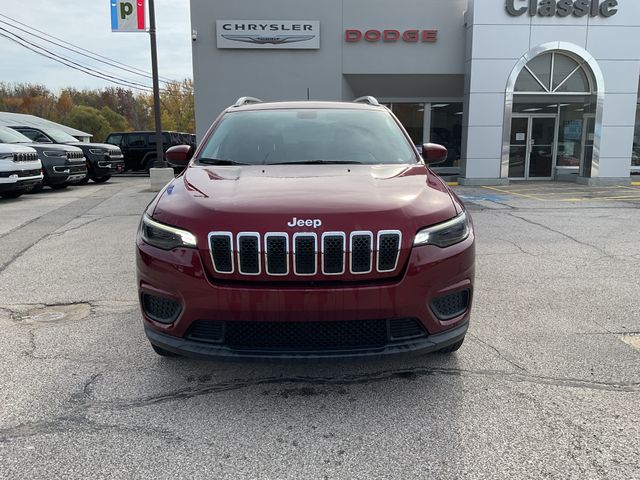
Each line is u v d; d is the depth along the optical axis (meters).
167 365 3.38
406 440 2.57
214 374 3.26
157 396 2.99
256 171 3.50
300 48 15.01
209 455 2.45
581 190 14.26
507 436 2.59
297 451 2.49
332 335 2.72
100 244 7.00
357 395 3.01
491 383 3.13
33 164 11.86
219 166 3.71
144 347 3.67
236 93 15.12
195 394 3.02
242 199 2.86
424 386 3.10
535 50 15.11
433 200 2.99
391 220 2.70
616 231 7.92
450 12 15.41
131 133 21.67
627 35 15.16
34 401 2.92
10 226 8.31
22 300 4.70
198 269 2.67
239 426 2.70
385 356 2.69
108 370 3.31
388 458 2.43
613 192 13.67
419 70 15.61
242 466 2.37
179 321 2.75
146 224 2.96
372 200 2.84
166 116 64.81
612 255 6.37
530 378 3.20
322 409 2.86
